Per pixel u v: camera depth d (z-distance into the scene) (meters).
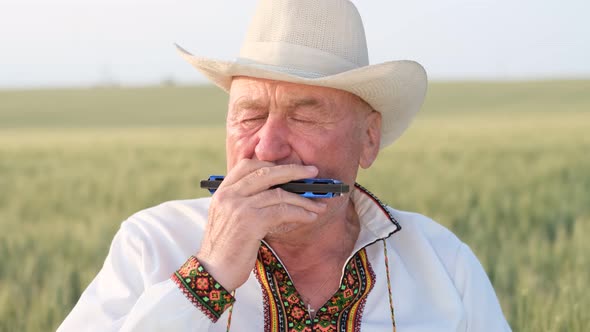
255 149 2.29
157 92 60.50
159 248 2.43
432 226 2.70
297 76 2.21
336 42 2.44
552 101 50.81
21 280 7.08
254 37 2.47
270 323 2.30
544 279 6.75
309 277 2.43
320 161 2.31
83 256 7.94
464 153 20.39
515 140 25.05
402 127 2.81
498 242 8.95
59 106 54.22
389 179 14.47
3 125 45.50
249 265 2.11
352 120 2.41
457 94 55.38
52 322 5.66
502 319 2.61
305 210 2.14
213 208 2.13
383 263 2.48
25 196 13.17
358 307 2.38
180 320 2.03
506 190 13.79
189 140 28.03
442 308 2.48
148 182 13.95
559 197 12.70
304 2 2.43
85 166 18.70
